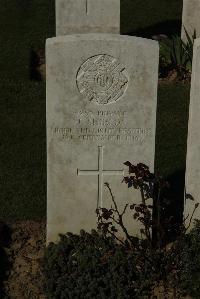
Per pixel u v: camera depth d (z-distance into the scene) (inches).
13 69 189.3
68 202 123.0
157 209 125.3
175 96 176.2
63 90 116.7
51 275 116.0
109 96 117.5
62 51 114.9
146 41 115.9
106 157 121.0
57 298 113.5
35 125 164.1
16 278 119.0
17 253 124.6
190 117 118.6
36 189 142.3
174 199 138.9
